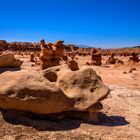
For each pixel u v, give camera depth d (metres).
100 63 28.58
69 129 5.96
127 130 6.25
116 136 5.81
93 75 6.82
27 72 6.39
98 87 6.61
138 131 6.26
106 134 5.87
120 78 18.03
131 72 21.98
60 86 6.84
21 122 5.93
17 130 5.65
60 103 6.16
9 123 5.87
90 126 6.22
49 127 5.94
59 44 18.23
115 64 29.75
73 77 6.80
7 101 5.98
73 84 6.72
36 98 5.93
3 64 11.95
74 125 6.18
